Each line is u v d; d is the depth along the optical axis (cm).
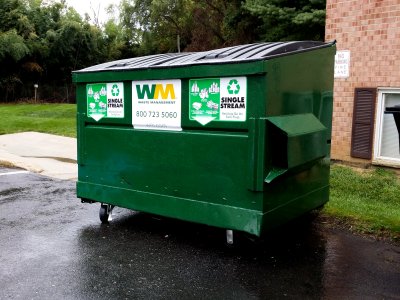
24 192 686
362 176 713
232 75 398
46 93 3578
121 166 493
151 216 556
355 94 770
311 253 427
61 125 1541
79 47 3694
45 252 439
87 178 528
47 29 3544
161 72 446
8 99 3400
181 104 438
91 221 540
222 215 419
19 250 445
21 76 3475
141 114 470
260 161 390
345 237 465
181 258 421
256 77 386
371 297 341
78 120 527
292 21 1565
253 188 395
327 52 470
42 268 401
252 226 399
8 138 1296
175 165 448
